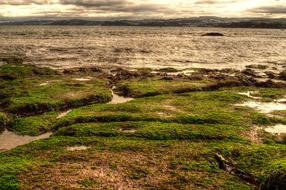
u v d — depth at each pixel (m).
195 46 145.25
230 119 34.94
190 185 21.61
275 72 73.75
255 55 110.31
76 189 20.69
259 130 32.75
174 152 26.53
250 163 24.80
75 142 28.69
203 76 61.34
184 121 34.53
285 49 135.12
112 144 28.14
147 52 115.06
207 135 30.22
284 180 19.52
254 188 21.44
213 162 24.91
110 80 58.34
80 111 37.75
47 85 50.66
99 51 115.81
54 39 187.62
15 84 51.69
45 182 21.48
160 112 37.28
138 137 30.05
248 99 44.91
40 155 26.17
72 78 58.25
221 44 159.62
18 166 23.64
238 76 61.22
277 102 44.47
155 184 21.64
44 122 35.59
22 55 98.75
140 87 51.09
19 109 39.38
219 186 21.55
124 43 159.38
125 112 37.31
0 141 31.44
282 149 27.03
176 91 50.03
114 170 23.41
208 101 42.75
